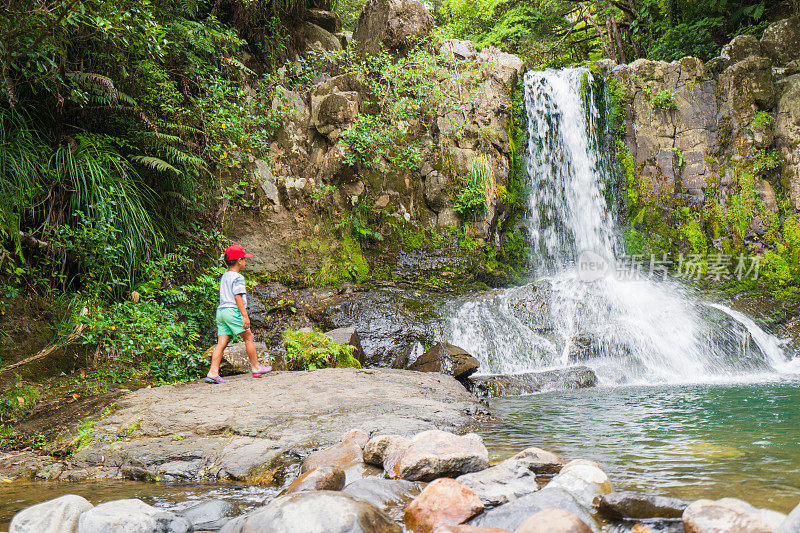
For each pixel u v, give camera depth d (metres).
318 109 12.12
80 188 7.97
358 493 2.87
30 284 7.82
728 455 3.64
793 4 13.66
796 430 4.46
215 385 6.25
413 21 12.62
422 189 12.27
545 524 2.12
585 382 8.20
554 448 4.04
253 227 11.36
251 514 2.48
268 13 12.20
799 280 12.01
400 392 5.85
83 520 2.48
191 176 9.96
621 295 10.60
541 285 10.61
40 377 6.94
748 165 12.95
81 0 6.42
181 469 3.79
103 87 7.89
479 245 12.05
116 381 7.04
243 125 10.84
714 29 15.33
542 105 13.52
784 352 10.11
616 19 18.84
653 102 13.33
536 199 13.18
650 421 5.09
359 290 10.90
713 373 9.12
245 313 6.69
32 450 4.54
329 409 5.04
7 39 6.62
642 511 2.40
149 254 8.46
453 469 3.21
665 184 13.19
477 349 9.56
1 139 7.56
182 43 9.46
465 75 12.57
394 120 12.09
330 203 11.85
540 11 19.89
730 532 2.05
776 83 13.11
